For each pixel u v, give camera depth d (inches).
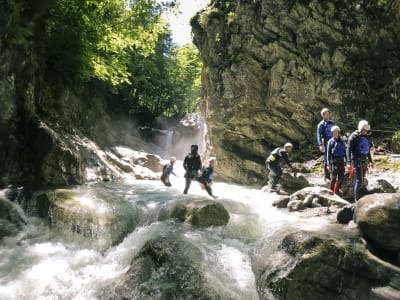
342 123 511.5
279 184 449.1
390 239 213.3
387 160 425.4
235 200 363.6
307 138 551.2
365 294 190.5
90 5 563.8
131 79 1005.2
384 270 195.0
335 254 204.7
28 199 331.3
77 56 554.9
